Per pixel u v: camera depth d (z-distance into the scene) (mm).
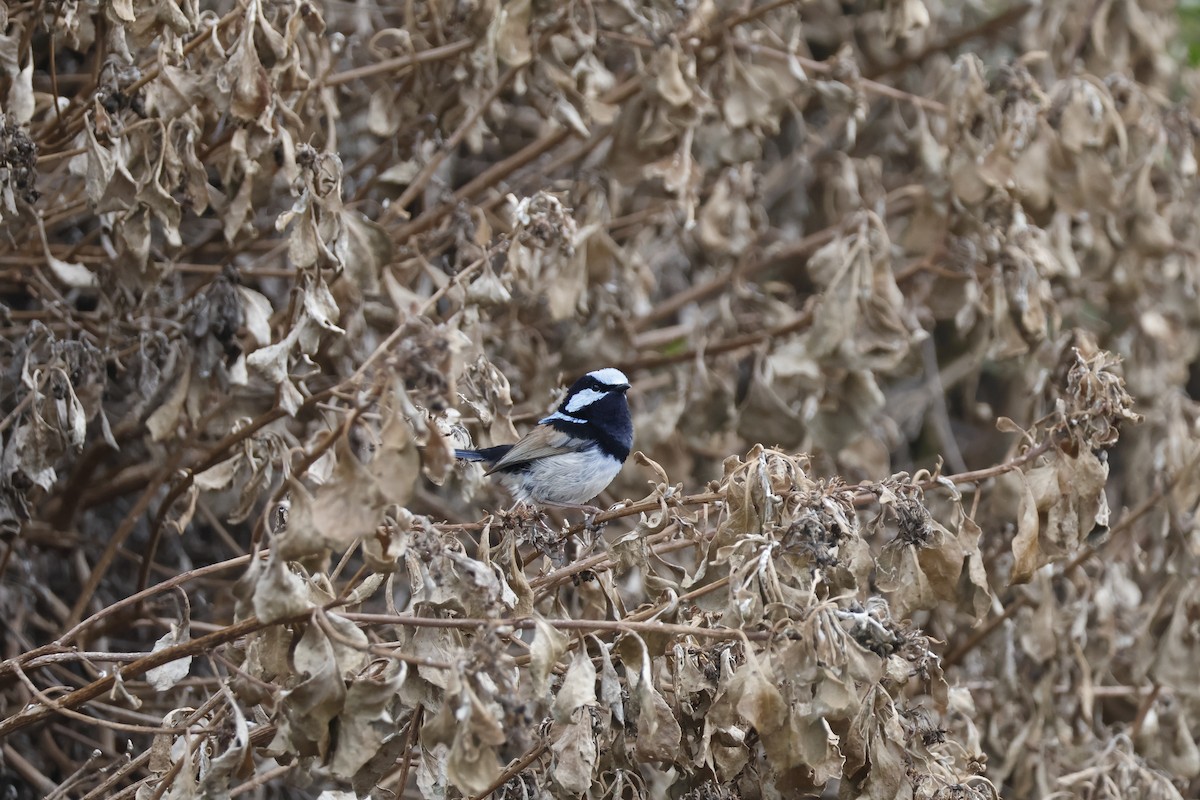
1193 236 15555
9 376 10469
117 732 12492
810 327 13781
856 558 8273
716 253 15414
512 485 11367
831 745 7770
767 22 16094
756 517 8227
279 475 11453
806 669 7352
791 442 13055
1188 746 11445
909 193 15992
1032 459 9219
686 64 12430
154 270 10359
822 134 18156
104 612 8641
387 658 7984
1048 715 11594
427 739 7160
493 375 10203
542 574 9234
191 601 13570
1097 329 15820
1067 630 11922
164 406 10148
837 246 12789
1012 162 12711
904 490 8562
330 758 7480
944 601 8578
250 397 11883
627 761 8211
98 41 10586
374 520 6938
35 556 13094
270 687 7988
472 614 7527
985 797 8742
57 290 13336
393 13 15602
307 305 9242
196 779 7938
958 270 14234
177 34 9773
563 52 12766
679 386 13875
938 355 20438
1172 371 15039
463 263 12328
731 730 8094
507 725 7105
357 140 15297
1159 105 15312
